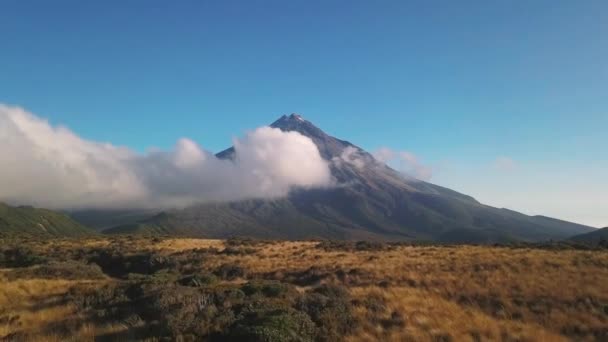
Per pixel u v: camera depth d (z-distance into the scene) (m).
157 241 63.56
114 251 53.53
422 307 19.25
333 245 56.53
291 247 55.81
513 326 17.16
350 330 15.39
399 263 36.34
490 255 37.41
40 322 17.08
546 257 34.44
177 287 19.38
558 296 22.14
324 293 20.25
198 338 13.75
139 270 46.59
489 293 23.31
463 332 15.96
